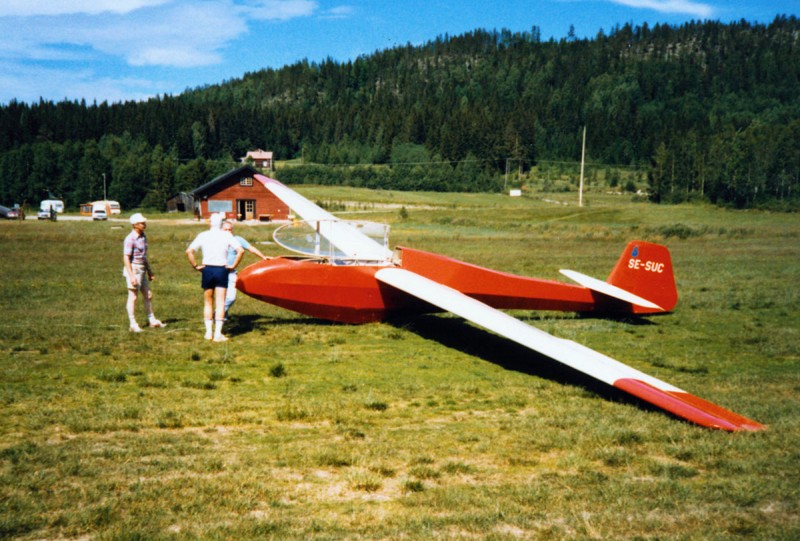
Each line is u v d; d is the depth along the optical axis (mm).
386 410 6105
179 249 23453
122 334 8859
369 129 177000
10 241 25422
